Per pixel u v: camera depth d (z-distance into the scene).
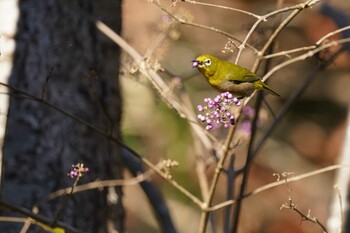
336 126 26.80
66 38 10.45
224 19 23.47
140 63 8.61
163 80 10.48
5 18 10.34
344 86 26.50
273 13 7.57
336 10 14.98
